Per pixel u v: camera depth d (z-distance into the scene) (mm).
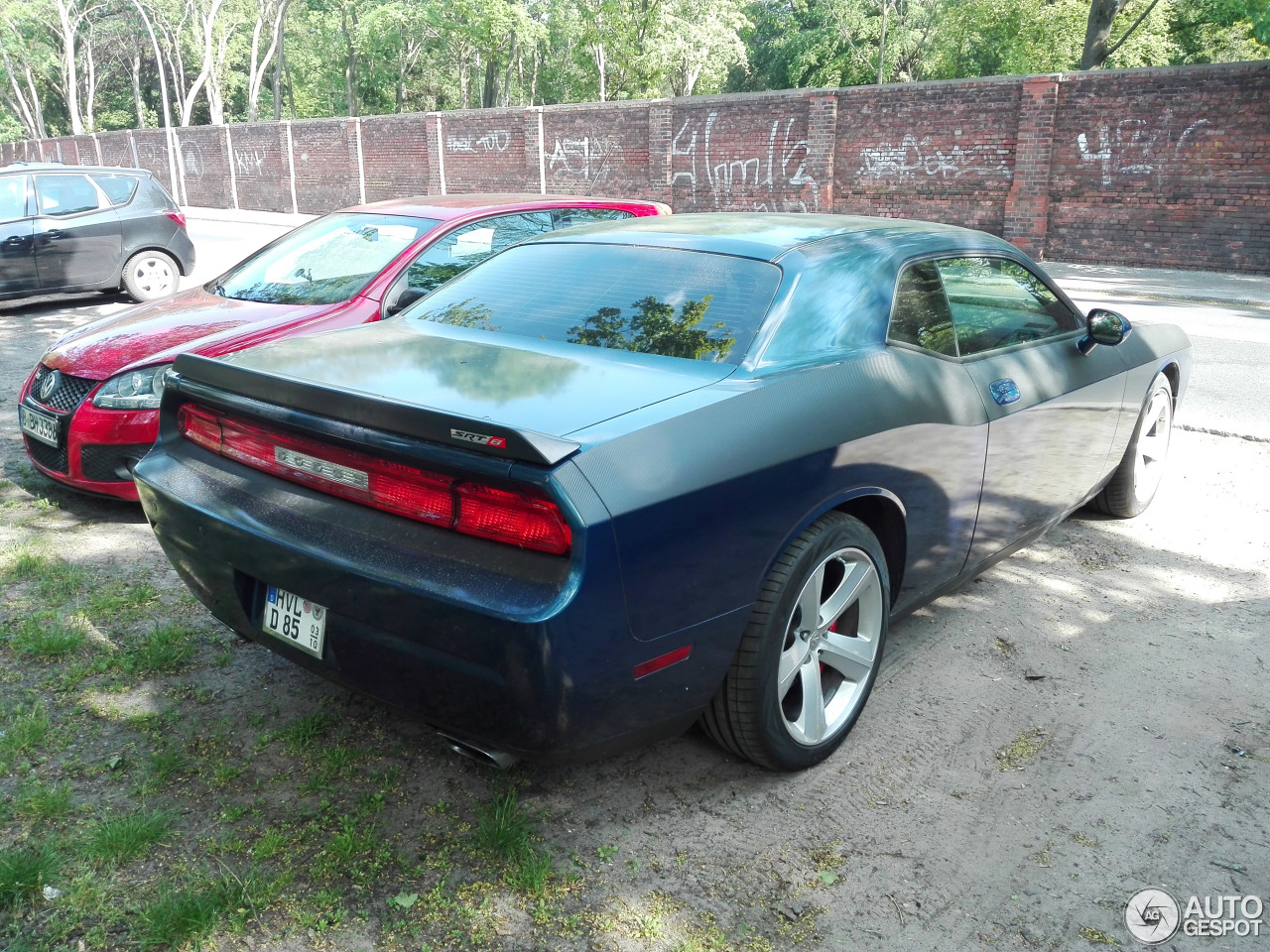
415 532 2355
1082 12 31141
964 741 3059
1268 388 7879
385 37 51844
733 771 2889
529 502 2170
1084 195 17141
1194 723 3168
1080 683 3416
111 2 59344
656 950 2195
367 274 5145
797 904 2346
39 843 2471
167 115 52688
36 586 3986
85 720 3039
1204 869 2496
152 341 4770
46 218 10578
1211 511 5137
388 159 29062
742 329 2822
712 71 41844
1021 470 3627
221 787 2727
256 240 21297
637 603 2260
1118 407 4332
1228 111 15555
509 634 2139
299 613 2596
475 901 2326
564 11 46062
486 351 2891
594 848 2533
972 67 37000
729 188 21719
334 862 2439
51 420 4672
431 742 2986
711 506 2385
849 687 3014
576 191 24766
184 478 2861
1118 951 2215
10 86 68625
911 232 3529
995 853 2539
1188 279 15242
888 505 3002
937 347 3279
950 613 3959
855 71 47031
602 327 2977
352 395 2381
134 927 2215
